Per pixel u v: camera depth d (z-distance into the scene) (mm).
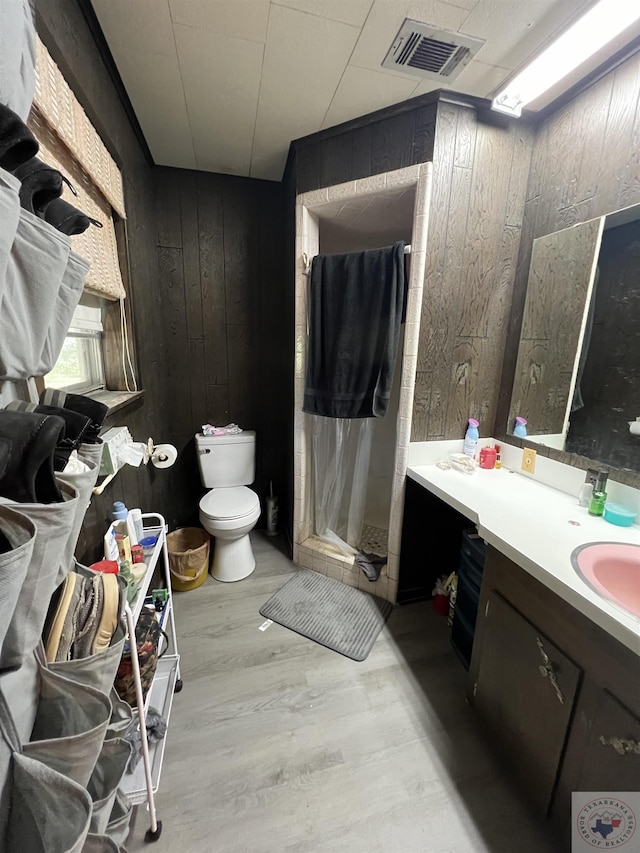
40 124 822
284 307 2275
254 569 2139
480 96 1425
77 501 544
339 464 2062
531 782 1006
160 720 1132
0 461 452
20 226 491
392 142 1515
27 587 469
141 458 1268
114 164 1306
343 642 1592
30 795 466
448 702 1332
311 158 1716
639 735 720
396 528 1815
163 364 2176
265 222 2256
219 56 1235
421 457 1763
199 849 926
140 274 1691
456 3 1028
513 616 1068
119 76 1329
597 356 1340
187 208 2113
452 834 965
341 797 1039
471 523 1918
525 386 1659
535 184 1581
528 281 1628
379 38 1156
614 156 1254
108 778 657
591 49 1141
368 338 1687
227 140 1753
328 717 1268
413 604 1885
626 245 1230
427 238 1516
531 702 1000
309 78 1339
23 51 541
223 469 2271
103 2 1033
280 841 943
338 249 2336
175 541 2090
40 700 540
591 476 1316
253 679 1410
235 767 1109
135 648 851
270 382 2473
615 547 1049
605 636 796
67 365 1238
